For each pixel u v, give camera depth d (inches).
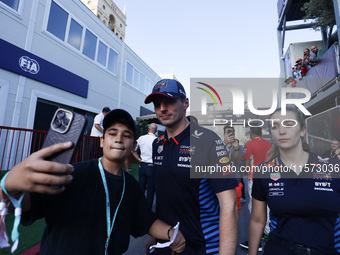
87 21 313.1
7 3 205.0
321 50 256.4
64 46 268.8
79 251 30.9
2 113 196.5
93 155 175.3
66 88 268.7
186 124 48.8
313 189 37.3
